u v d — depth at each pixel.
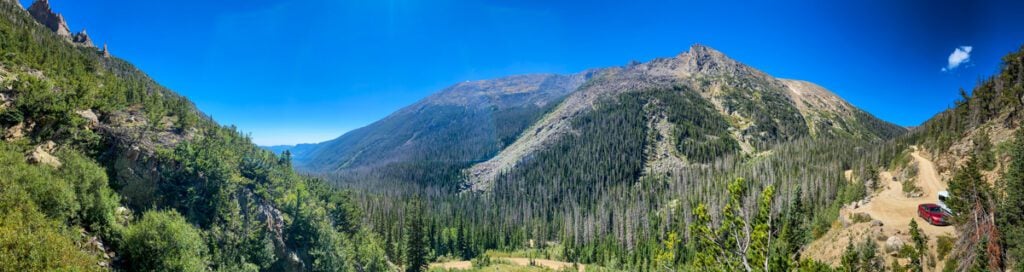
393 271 101.94
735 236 19.72
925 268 48.81
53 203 32.78
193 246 42.88
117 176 50.44
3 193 28.55
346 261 78.88
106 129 54.28
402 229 146.12
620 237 157.75
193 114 83.44
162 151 56.31
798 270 19.50
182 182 56.03
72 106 48.97
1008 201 45.84
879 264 52.38
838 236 66.25
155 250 38.38
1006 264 37.78
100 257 35.03
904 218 66.44
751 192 149.50
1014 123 86.88
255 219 63.50
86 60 97.50
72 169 39.09
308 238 73.44
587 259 151.12
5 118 41.16
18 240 24.16
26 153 38.81
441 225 177.88
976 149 89.94
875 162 153.38
